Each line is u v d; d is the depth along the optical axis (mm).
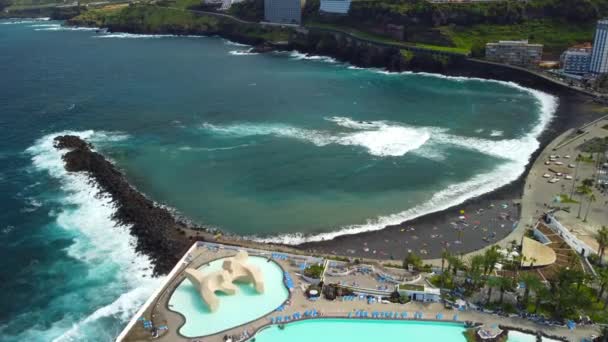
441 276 100500
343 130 198250
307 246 122312
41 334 96250
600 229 122750
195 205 143625
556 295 90500
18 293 107375
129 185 155500
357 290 98312
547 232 121500
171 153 179000
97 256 120000
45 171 165125
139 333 86875
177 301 94875
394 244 122562
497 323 89125
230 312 91875
